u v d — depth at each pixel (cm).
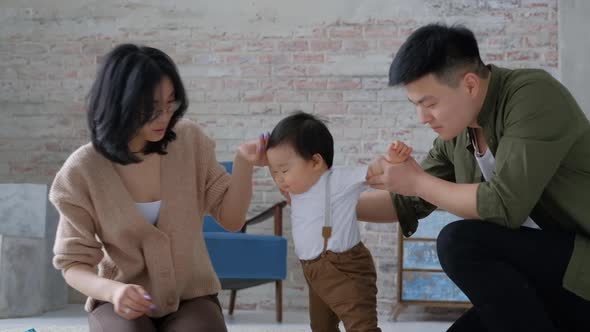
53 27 546
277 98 531
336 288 224
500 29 518
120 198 186
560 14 512
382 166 206
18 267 457
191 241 193
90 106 176
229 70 535
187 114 535
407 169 203
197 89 536
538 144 188
